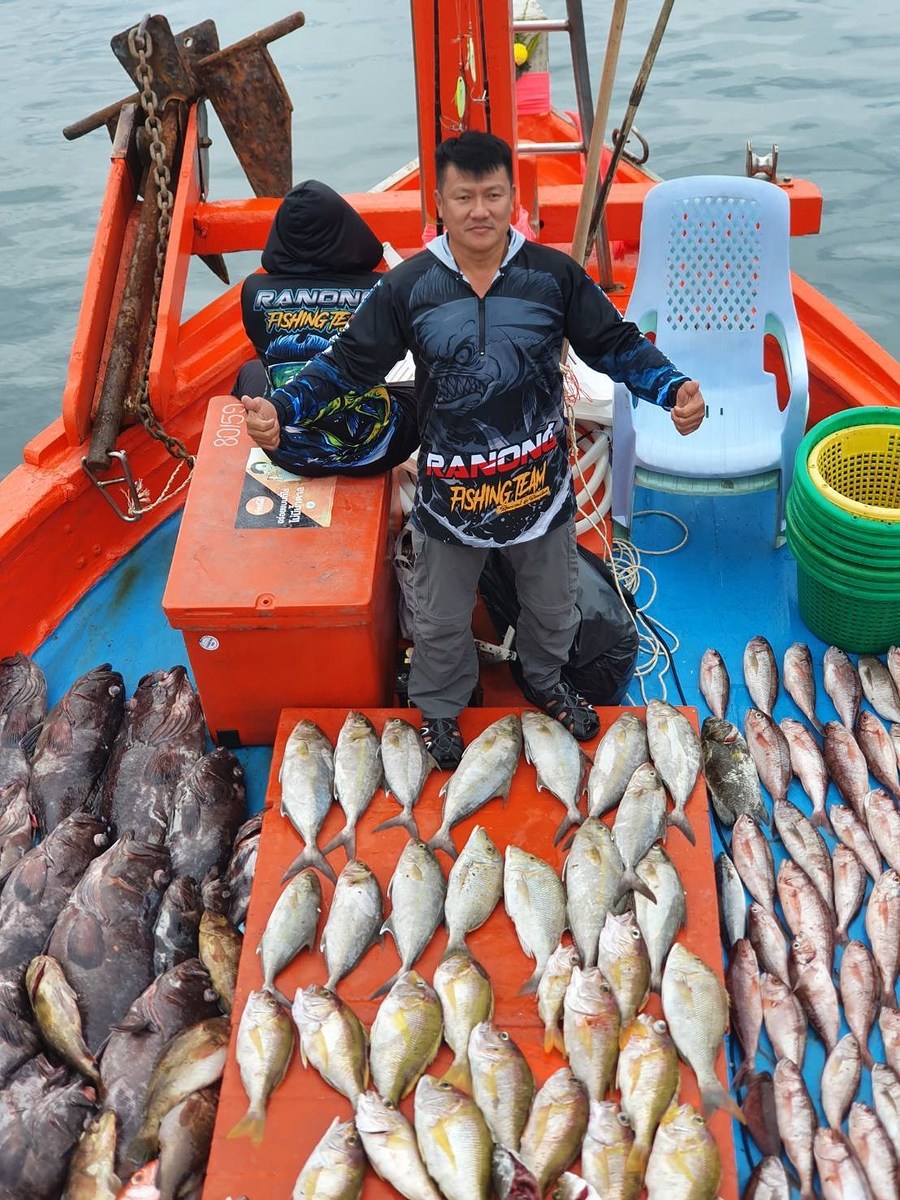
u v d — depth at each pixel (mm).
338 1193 2627
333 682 3807
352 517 3848
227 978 3240
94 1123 2910
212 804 3740
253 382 4430
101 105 12758
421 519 3195
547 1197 2666
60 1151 2896
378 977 3146
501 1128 2744
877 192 10031
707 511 5051
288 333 3947
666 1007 2971
